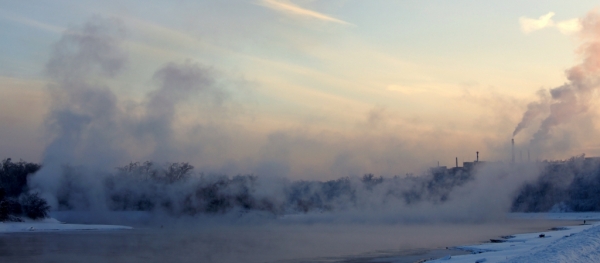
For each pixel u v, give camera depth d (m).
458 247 50.47
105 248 51.34
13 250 48.81
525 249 39.72
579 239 29.25
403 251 48.50
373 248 51.56
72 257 43.75
